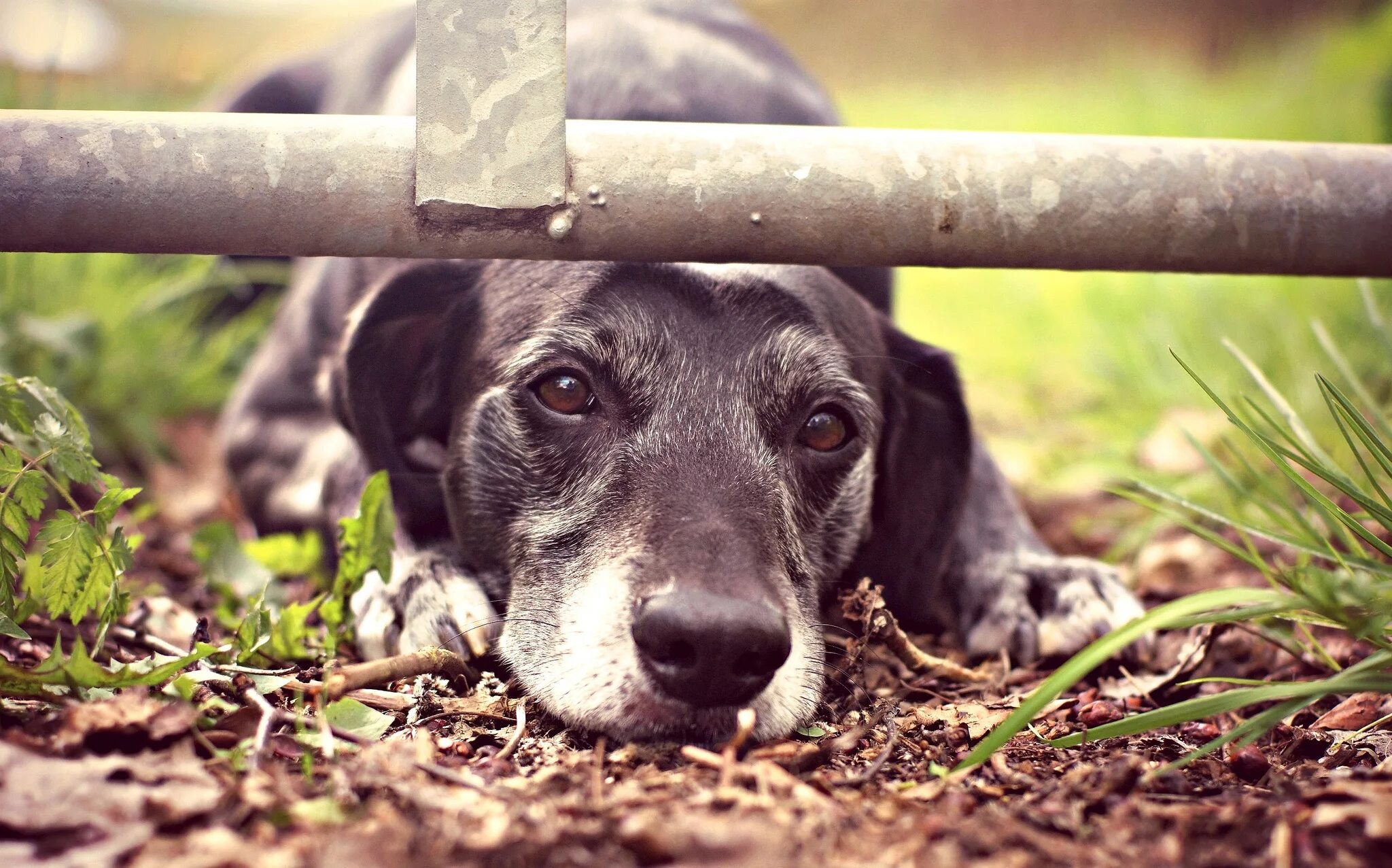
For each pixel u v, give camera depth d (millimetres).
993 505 870
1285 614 617
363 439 766
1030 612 794
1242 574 853
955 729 619
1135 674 745
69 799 488
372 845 476
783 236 606
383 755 548
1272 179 627
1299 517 639
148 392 1134
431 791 522
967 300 1853
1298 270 639
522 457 713
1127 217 619
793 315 719
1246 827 511
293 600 777
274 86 1275
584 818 505
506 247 599
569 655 632
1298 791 537
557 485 704
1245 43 3033
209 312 1303
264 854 469
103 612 602
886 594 811
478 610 710
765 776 537
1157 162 622
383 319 755
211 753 542
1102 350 1328
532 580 695
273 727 577
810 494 728
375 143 590
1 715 546
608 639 620
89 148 581
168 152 583
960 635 816
